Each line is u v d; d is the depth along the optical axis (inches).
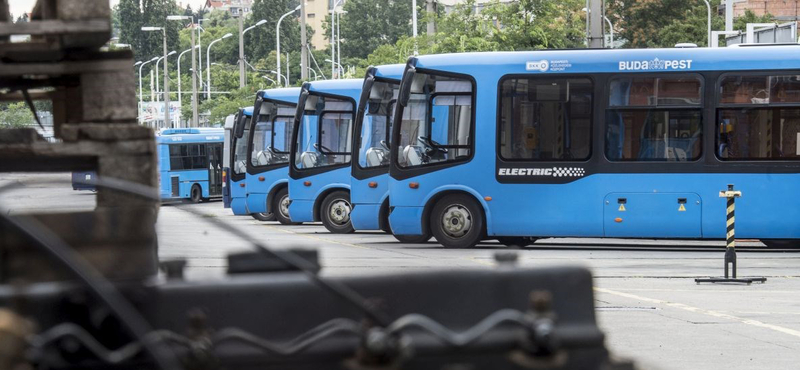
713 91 952.9
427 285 214.5
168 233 254.2
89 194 245.1
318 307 209.3
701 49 960.9
